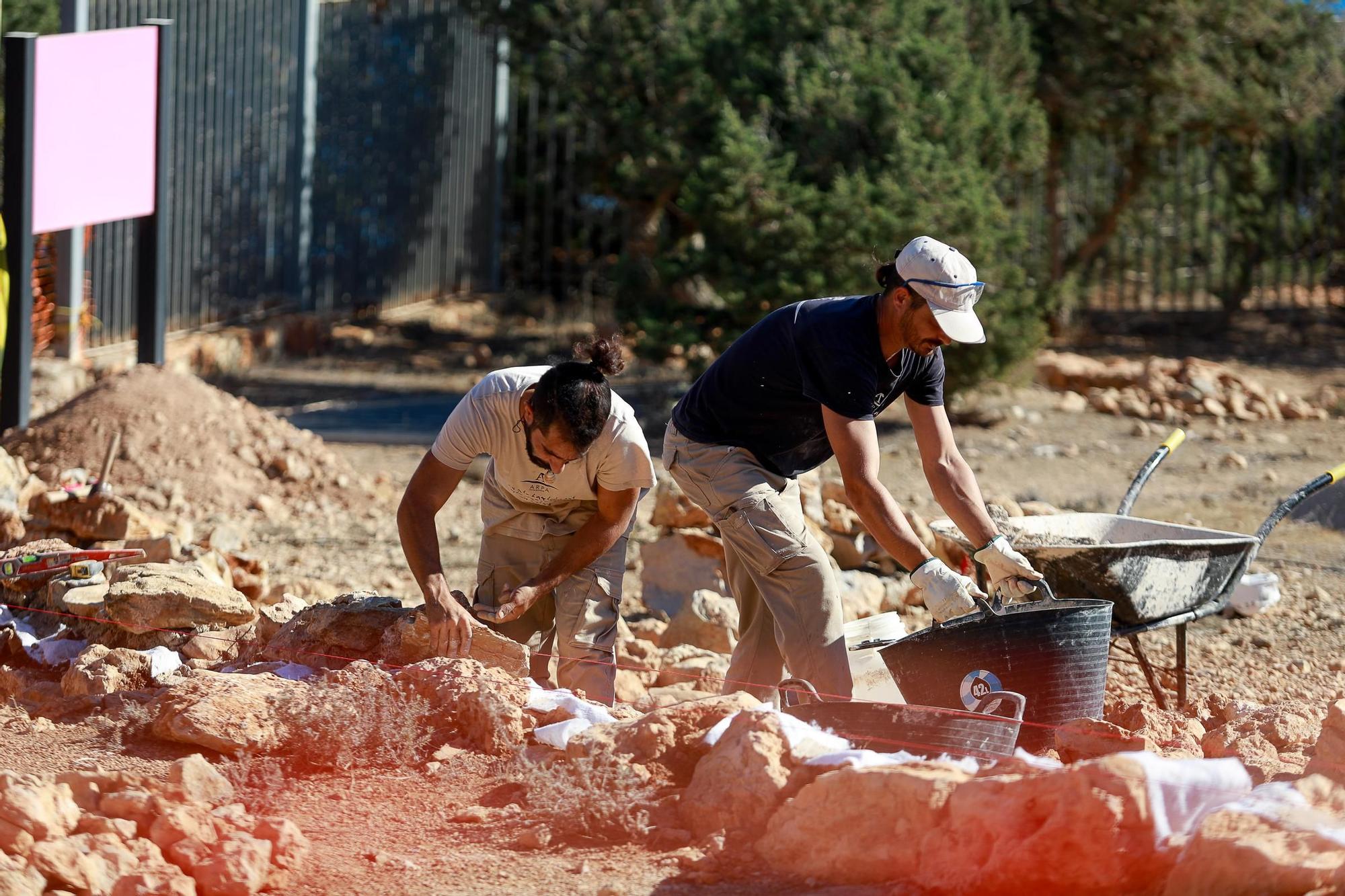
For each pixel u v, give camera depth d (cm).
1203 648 945
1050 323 2541
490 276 3033
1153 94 2305
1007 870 391
